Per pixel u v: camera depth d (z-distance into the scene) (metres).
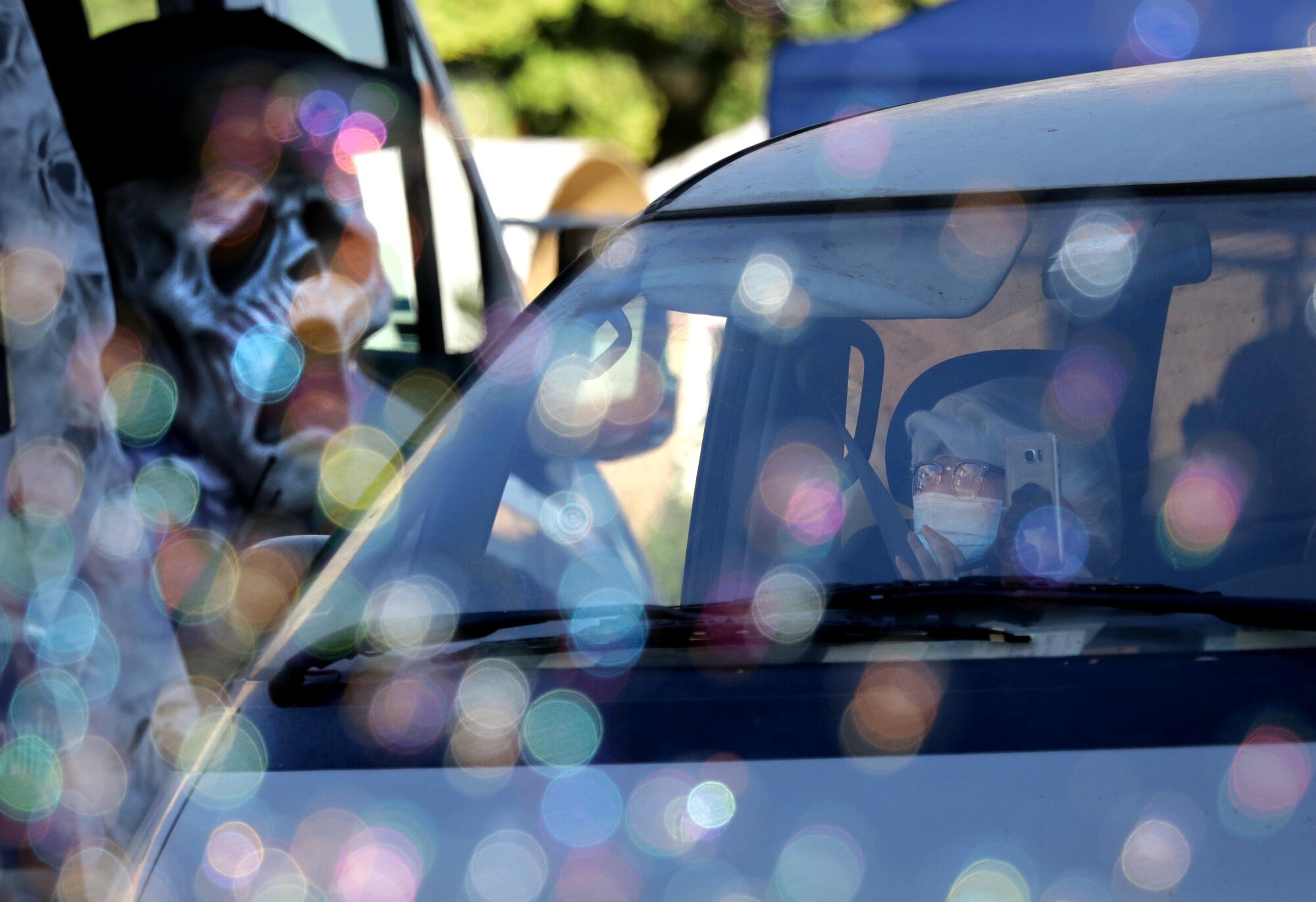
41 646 7.11
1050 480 5.14
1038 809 3.82
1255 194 5.41
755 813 3.92
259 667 5.01
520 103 33.12
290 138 9.55
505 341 6.08
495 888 3.88
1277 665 4.21
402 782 4.26
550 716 4.41
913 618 4.66
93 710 7.30
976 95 6.82
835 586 4.89
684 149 35.34
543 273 19.78
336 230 9.83
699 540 5.54
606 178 24.14
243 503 9.34
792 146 6.65
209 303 9.28
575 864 3.89
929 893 3.68
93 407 7.55
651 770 4.11
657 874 3.82
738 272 5.88
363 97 10.20
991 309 5.54
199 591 8.80
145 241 9.18
